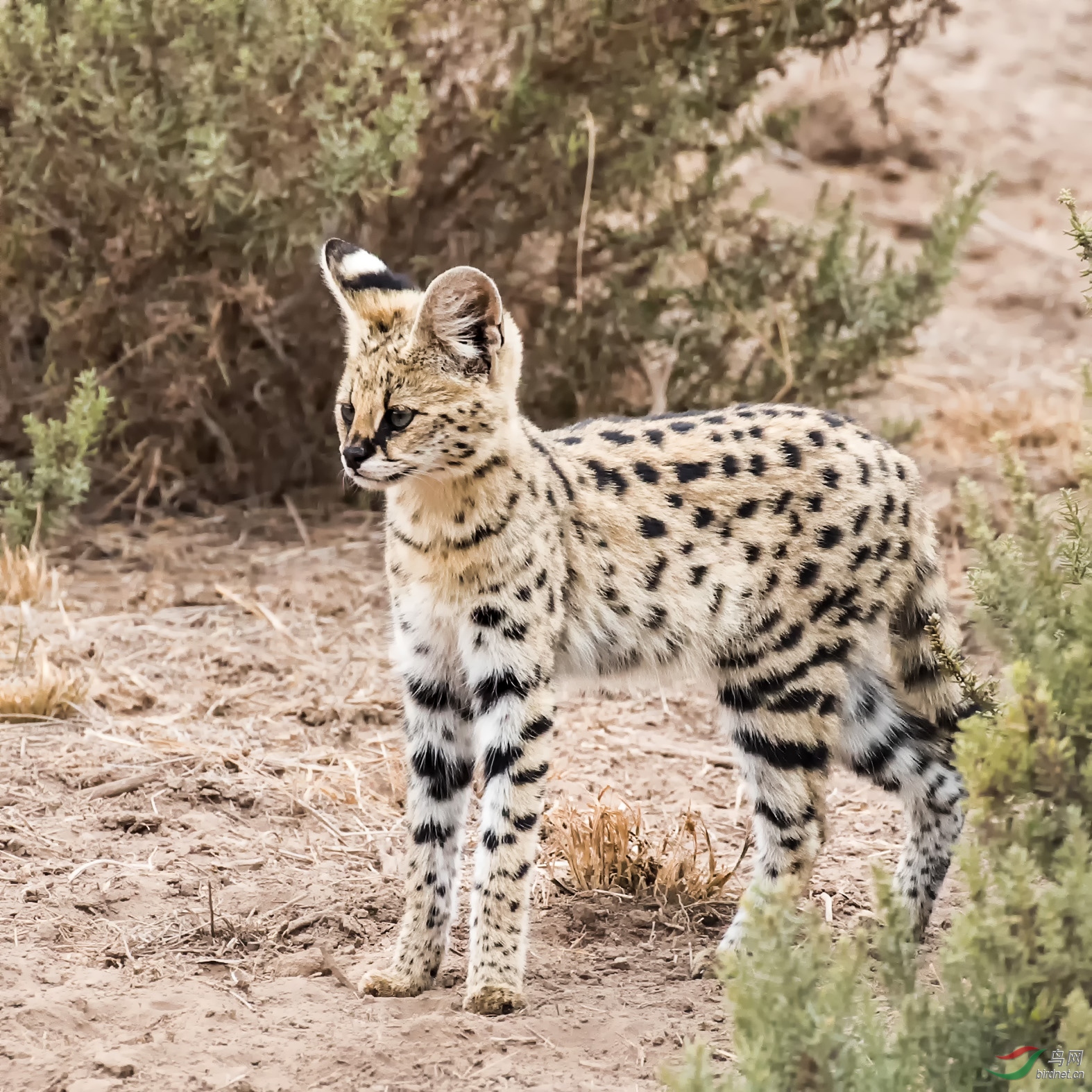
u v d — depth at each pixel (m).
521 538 11.58
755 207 22.39
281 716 16.38
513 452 11.62
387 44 20.19
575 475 12.39
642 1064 10.48
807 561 12.46
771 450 12.75
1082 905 8.68
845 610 12.59
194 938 12.11
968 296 29.88
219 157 19.39
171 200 20.00
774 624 12.41
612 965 12.18
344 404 11.69
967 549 20.12
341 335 21.41
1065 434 23.42
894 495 12.88
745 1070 8.48
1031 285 29.94
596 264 22.19
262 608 18.69
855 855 14.16
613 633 12.45
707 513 12.51
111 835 13.63
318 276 20.94
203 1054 10.36
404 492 11.66
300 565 20.30
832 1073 8.62
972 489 10.74
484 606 11.56
